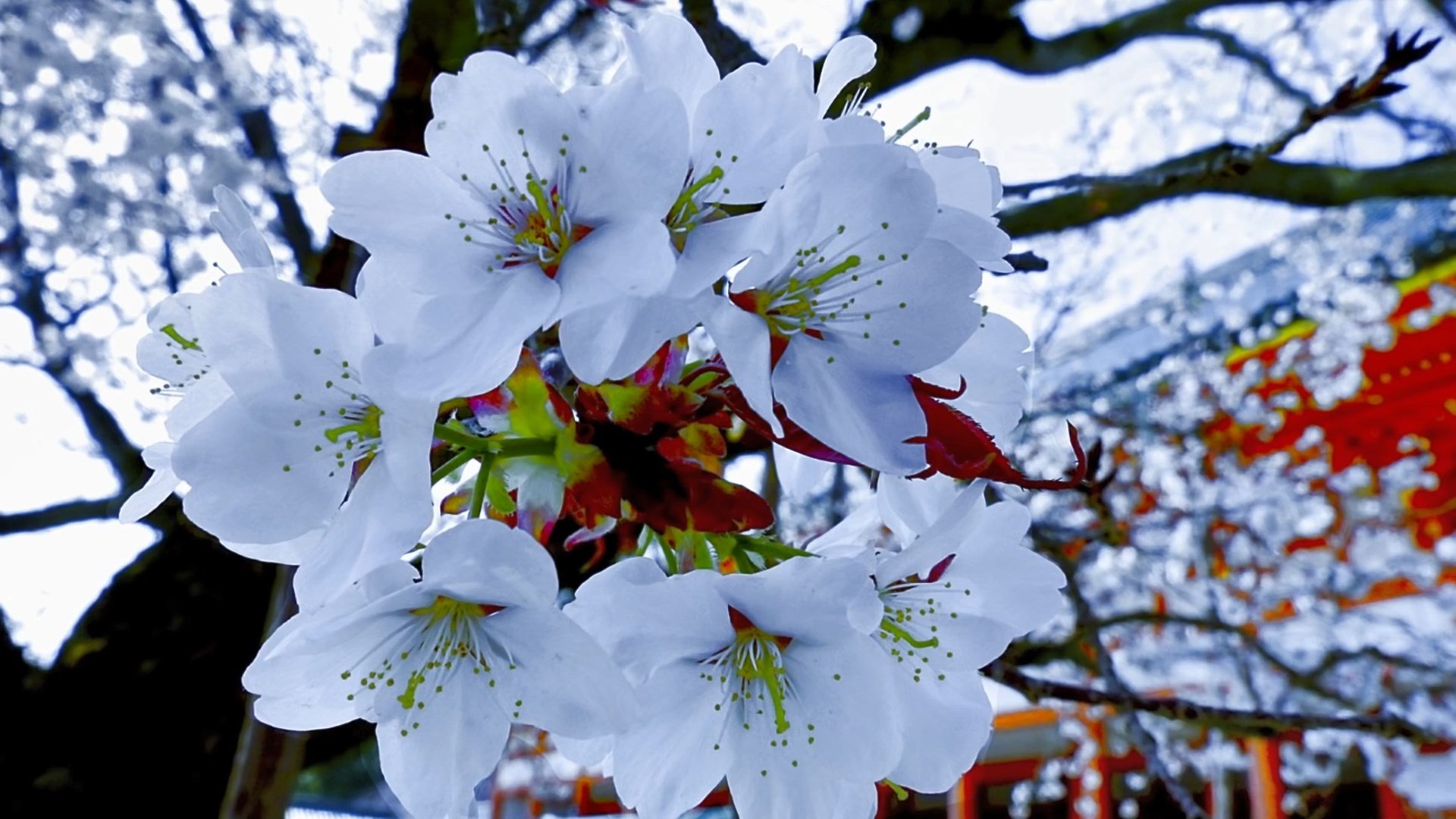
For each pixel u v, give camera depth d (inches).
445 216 3.7
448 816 3.8
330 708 4.0
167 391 5.1
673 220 3.8
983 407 4.7
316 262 19.1
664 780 4.0
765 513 3.9
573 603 3.7
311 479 3.9
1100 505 9.5
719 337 3.4
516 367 3.9
